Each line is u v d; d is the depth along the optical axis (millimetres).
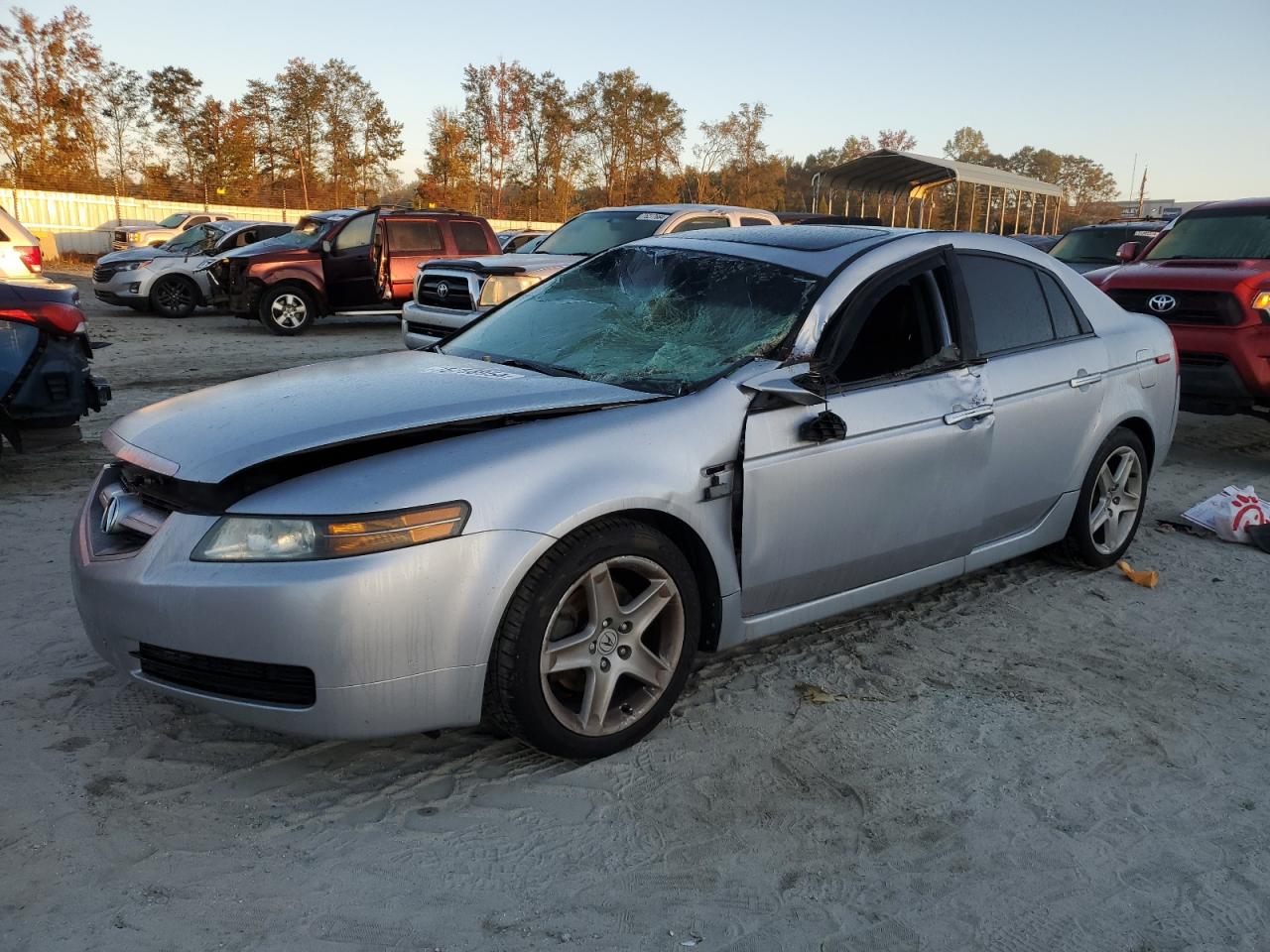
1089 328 4613
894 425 3557
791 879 2529
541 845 2619
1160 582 4812
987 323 4090
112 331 14352
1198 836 2791
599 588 2895
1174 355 5059
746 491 3178
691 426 3100
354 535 2549
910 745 3201
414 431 2840
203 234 18312
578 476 2830
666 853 2609
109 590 2732
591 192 64375
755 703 3438
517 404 3029
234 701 2643
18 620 3863
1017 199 23812
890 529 3648
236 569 2564
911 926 2379
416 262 14156
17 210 32094
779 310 3547
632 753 3084
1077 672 3791
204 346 12820
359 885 2428
